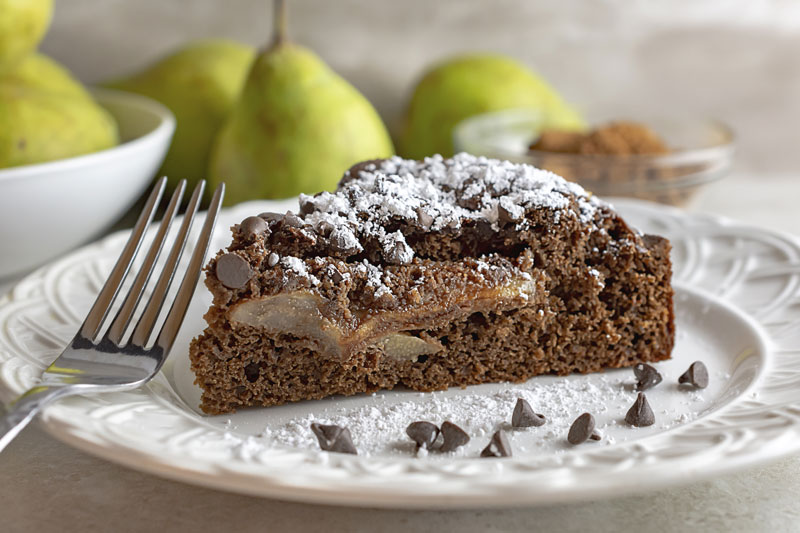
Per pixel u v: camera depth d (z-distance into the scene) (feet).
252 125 1.77
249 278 1.36
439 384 1.44
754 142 2.32
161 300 1.38
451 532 1.23
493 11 2.18
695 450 1.23
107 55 2.08
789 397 1.33
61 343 1.39
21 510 1.26
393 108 2.22
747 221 1.94
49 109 1.69
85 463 1.32
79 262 1.56
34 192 1.60
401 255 1.41
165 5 2.07
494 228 1.43
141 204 2.01
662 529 1.24
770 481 1.29
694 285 1.58
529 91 2.04
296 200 1.73
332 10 2.13
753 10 2.23
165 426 1.28
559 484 1.17
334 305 1.39
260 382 1.39
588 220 1.46
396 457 1.31
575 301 1.47
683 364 1.47
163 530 1.23
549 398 1.42
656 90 2.28
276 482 1.17
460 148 1.90
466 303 1.42
